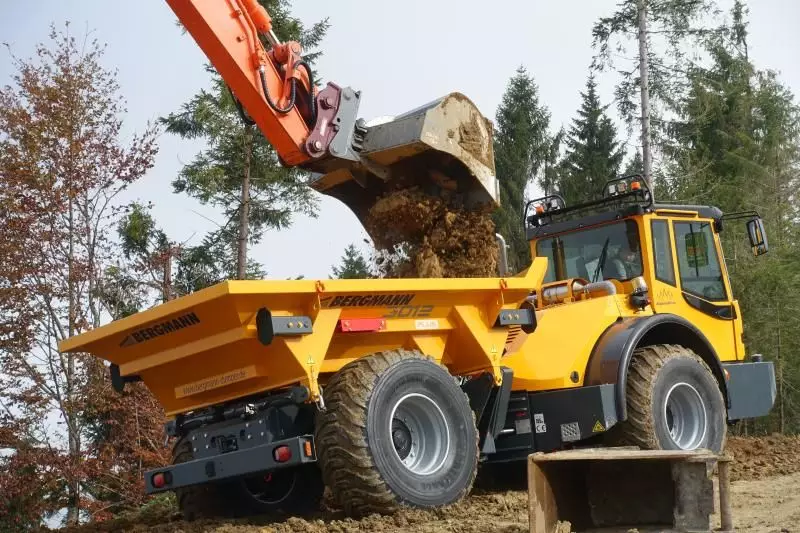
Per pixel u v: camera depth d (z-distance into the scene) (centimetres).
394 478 611
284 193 2073
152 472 680
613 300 838
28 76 1286
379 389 617
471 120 780
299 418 644
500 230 3494
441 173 778
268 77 728
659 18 2383
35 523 1150
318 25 2042
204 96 1986
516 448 788
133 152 1295
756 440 1152
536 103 3897
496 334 715
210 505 727
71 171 1257
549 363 782
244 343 613
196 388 679
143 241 1859
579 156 3938
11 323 1193
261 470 616
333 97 749
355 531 575
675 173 2509
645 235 871
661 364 801
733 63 3142
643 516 539
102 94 1312
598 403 756
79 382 1217
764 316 2081
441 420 655
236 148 1988
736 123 3134
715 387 839
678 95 2473
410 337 679
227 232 2091
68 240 1266
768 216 2769
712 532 483
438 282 662
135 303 1367
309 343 609
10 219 1209
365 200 818
